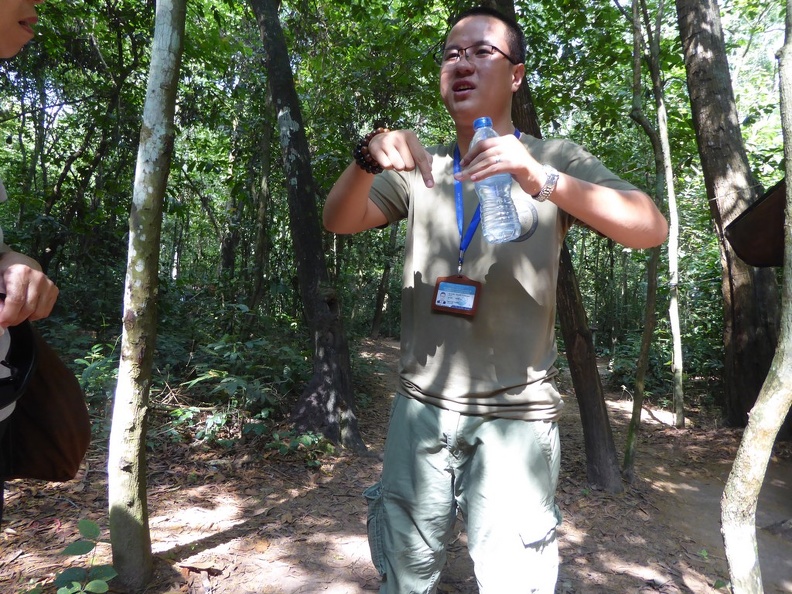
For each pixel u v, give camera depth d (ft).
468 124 4.97
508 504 4.83
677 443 18.69
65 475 4.33
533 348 4.84
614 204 4.15
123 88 26.13
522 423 4.86
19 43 3.56
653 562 10.37
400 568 5.35
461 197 5.08
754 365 19.80
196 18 27.84
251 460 13.85
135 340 7.63
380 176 5.61
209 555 9.39
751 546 3.50
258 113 26.99
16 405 3.98
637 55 14.11
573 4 20.93
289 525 10.89
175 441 14.19
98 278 25.31
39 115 28.78
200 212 48.98
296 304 27.86
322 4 26.94
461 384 4.91
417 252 5.24
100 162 27.63
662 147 14.58
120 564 8.03
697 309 26.48
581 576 9.66
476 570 5.00
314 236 16.78
